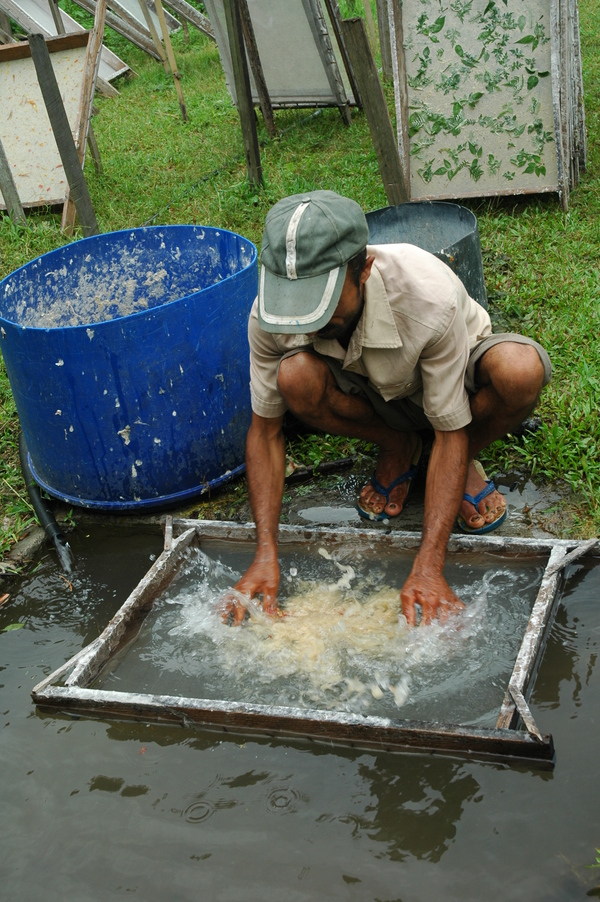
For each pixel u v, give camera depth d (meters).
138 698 2.12
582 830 1.73
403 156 5.11
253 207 5.45
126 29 10.44
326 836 1.80
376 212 3.71
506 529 2.70
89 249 3.60
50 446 3.03
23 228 5.59
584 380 3.22
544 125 4.82
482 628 2.26
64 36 5.57
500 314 3.85
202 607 2.53
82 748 2.10
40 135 5.79
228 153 6.70
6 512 3.24
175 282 3.76
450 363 2.27
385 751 1.96
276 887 1.71
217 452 3.12
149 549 2.97
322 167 5.98
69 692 2.18
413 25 4.79
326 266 1.95
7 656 2.53
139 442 2.95
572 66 5.06
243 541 2.81
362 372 2.49
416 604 2.27
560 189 4.84
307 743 2.02
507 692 2.01
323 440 3.30
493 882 1.65
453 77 4.86
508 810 1.79
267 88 7.06
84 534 3.11
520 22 4.64
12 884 1.79
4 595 2.84
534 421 3.10
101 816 1.91
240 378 3.13
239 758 2.01
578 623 2.25
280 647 2.30
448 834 1.76
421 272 2.24
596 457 2.91
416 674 2.15
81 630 2.61
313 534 2.70
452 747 1.89
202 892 1.72
